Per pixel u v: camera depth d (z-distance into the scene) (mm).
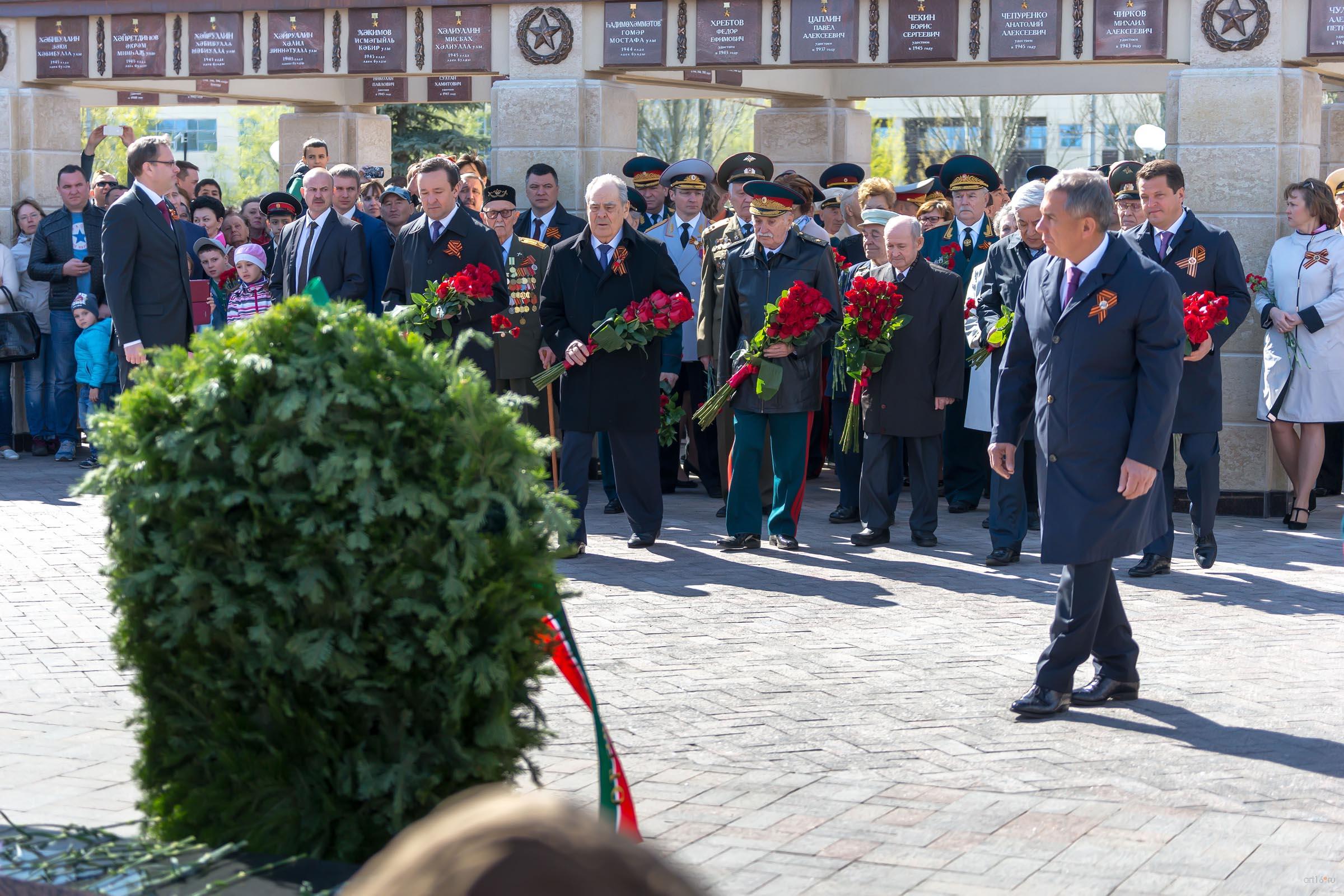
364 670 3230
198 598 3273
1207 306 7953
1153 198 8547
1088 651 5504
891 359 9148
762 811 4402
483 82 17531
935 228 11367
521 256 10422
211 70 13469
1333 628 7000
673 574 8297
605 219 8805
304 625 3252
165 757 3434
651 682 5930
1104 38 10984
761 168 11586
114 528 3393
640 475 9094
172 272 10586
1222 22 10641
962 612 7328
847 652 6457
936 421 9258
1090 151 42062
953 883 3818
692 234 11586
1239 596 7762
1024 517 8711
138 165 10539
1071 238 5492
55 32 13898
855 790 4617
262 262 11789
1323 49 10438
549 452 3492
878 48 11625
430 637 3191
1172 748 5105
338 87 17812
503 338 10273
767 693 5770
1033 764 4906
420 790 3242
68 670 6094
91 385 12945
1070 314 5504
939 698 5742
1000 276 9070
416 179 12359
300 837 3277
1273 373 10188
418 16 12875
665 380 10711
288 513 3201
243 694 3340
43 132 14242
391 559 3211
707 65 12117
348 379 3266
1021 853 4047
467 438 3297
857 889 3775
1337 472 11898
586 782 4648
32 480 11977
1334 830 4254
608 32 12367
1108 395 5465
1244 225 10656
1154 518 5656
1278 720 5457
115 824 3949
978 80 15625
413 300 8703
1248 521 10531
